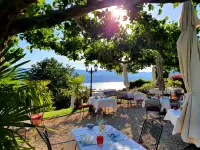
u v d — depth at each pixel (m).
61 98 12.30
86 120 7.39
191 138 3.30
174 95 11.65
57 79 14.96
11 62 2.09
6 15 2.70
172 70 16.33
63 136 5.52
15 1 2.62
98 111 8.41
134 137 5.36
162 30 6.11
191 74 3.27
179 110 5.47
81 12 3.07
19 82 2.22
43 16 3.12
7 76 2.09
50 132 5.87
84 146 2.88
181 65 3.42
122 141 3.08
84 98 11.05
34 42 5.70
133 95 10.48
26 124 1.84
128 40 9.62
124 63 13.15
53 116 7.90
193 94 3.31
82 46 8.64
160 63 10.45
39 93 2.24
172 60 12.39
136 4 3.11
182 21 3.43
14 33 3.08
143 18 4.40
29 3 2.69
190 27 3.34
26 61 2.16
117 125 6.59
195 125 3.21
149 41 6.71
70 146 3.83
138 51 11.49
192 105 3.28
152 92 12.47
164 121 6.95
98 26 4.88
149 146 3.33
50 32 5.38
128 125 6.57
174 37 6.86
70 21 4.80
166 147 4.57
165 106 7.75
